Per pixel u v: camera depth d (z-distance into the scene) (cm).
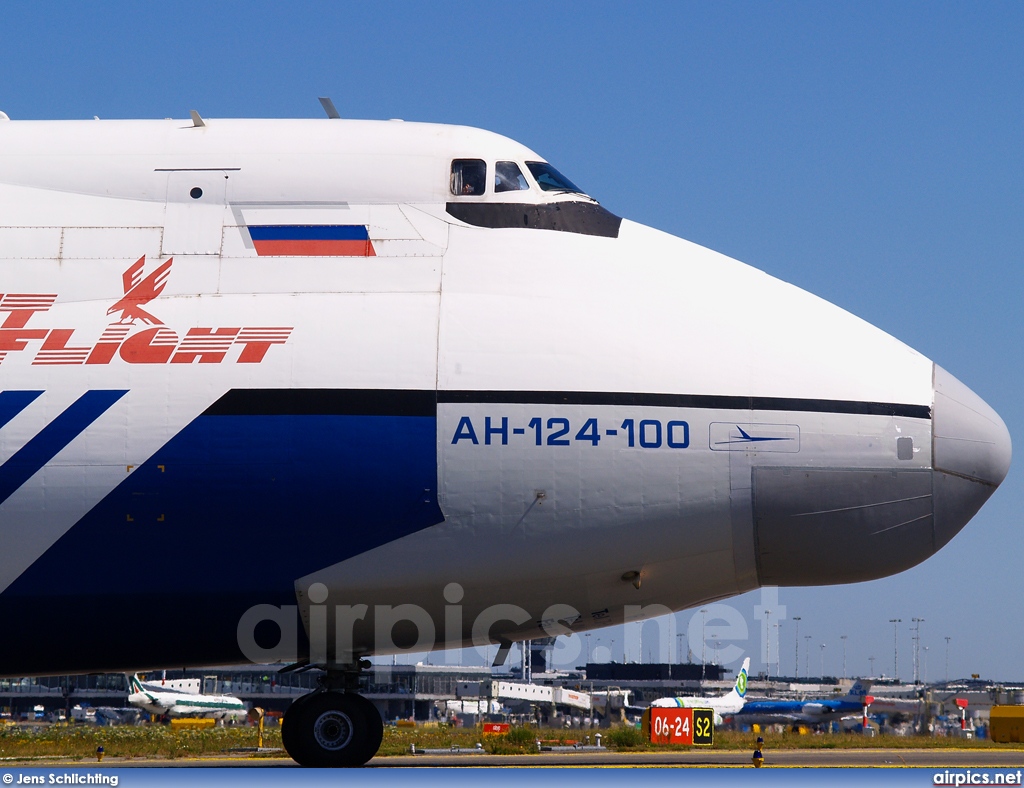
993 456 2364
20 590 2206
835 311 2488
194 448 2178
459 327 2248
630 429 2222
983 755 4116
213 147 2445
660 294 2358
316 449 2178
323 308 2264
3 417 2181
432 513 2197
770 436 2256
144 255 2331
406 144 2470
